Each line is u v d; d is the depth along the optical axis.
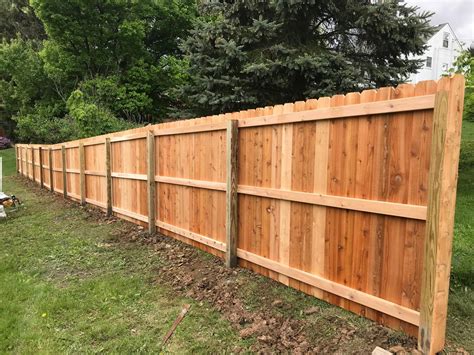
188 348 2.48
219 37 7.52
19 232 5.75
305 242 2.96
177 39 17.84
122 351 2.48
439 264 2.03
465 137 9.91
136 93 16.19
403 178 2.22
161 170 5.05
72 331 2.77
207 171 4.10
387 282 2.35
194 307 3.02
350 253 2.59
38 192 10.45
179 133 4.54
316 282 2.85
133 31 16.33
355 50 8.16
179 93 9.00
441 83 1.97
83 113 12.42
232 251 3.71
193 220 4.42
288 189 3.08
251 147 3.48
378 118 2.35
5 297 3.37
